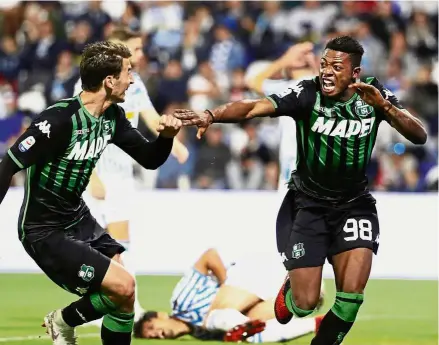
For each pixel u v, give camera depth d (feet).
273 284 60.95
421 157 123.24
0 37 133.90
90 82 44.65
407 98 132.26
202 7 141.18
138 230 97.86
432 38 140.15
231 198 98.89
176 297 61.52
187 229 98.37
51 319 47.52
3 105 124.16
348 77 45.73
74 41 134.21
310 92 46.80
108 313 46.42
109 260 45.80
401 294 85.20
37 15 135.23
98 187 66.74
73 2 137.59
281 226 49.90
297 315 48.39
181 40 137.39
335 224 48.26
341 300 46.60
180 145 70.49
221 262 61.46
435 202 99.45
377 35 139.03
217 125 119.85
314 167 47.75
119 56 44.80
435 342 62.23
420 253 98.58
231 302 60.49
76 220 46.73
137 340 60.59
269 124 123.34
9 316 69.26
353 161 47.21
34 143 43.78
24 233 46.24
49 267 45.98
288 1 142.41
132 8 139.85
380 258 98.53
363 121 46.55
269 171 121.29
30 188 45.65
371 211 48.62
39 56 131.34
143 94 66.18
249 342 59.77
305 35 140.26
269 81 70.69
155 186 116.67
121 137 46.78
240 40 138.62
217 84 131.64
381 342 61.98
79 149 44.83
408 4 142.00
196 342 60.13
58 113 44.21
